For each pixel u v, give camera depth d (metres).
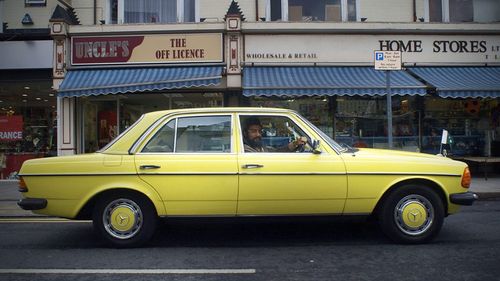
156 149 5.75
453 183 5.77
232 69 12.43
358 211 5.70
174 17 13.84
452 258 5.23
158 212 5.64
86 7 13.54
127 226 5.71
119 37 12.55
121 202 5.73
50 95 14.10
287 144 5.90
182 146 5.77
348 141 13.23
